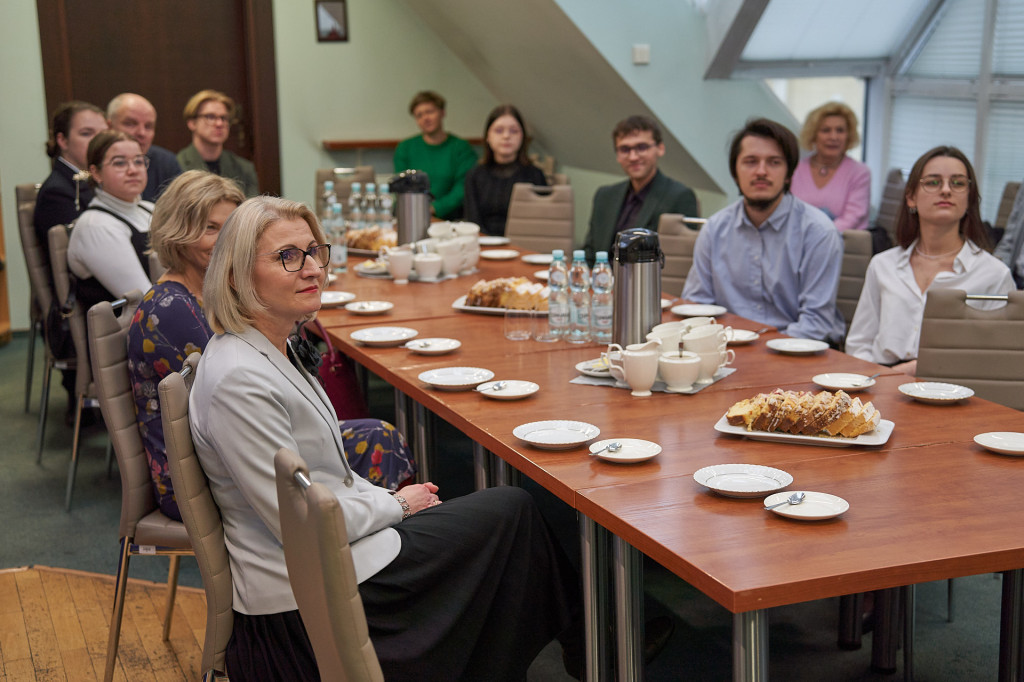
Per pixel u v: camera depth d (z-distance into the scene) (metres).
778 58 5.55
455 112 7.11
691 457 1.86
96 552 3.07
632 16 5.34
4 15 5.77
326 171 5.96
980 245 2.97
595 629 1.81
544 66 6.06
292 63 6.67
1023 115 4.77
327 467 1.76
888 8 5.34
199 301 2.36
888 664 2.30
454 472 3.64
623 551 1.68
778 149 3.22
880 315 3.08
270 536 1.65
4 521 3.30
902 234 3.04
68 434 4.20
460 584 1.78
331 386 2.95
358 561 1.66
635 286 2.42
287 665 1.64
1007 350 2.48
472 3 5.96
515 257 4.28
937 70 5.43
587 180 7.66
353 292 3.52
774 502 1.58
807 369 2.47
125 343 2.16
